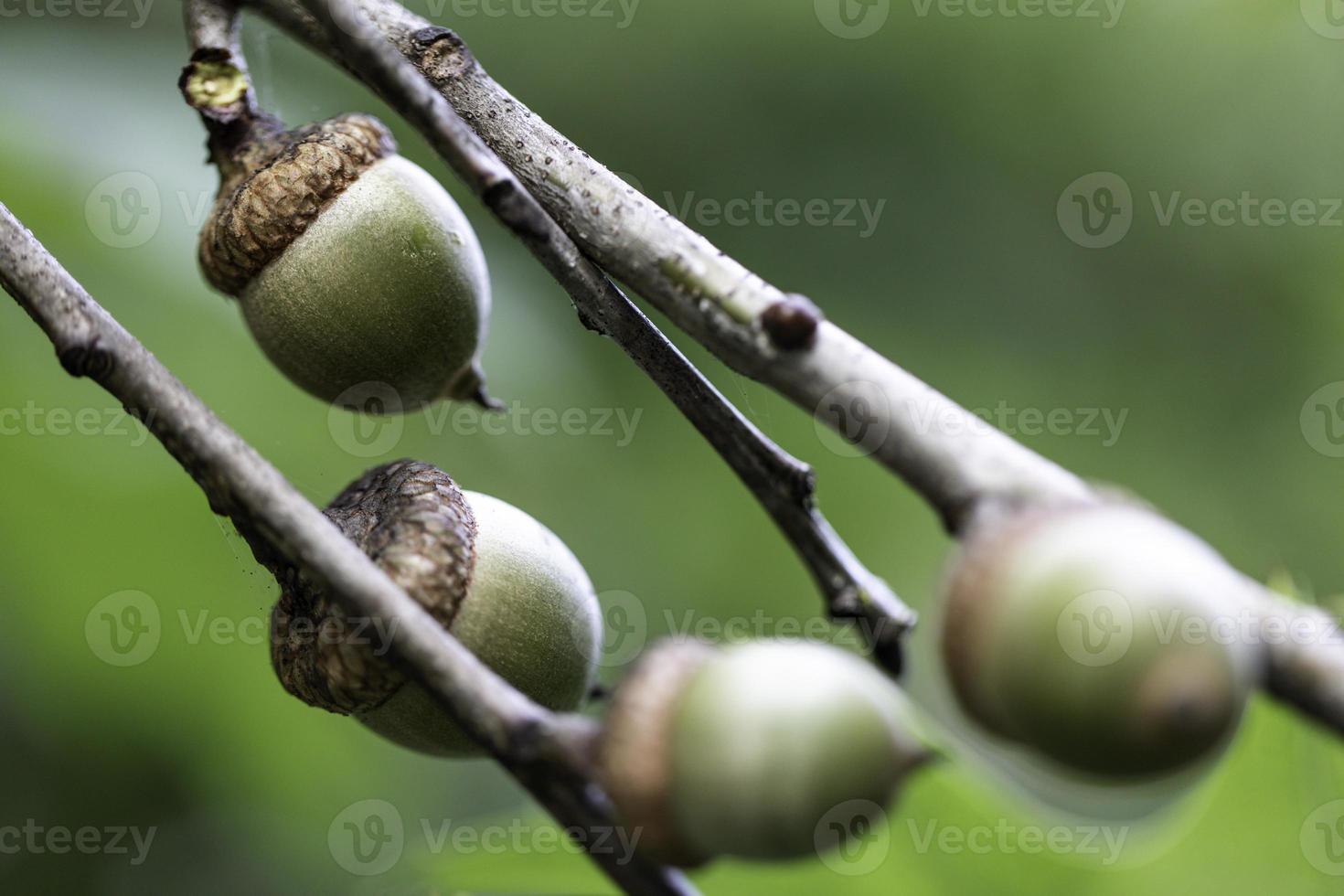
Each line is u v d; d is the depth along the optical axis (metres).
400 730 0.27
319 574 0.25
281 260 0.27
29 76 0.32
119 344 0.25
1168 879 0.27
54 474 0.32
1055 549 0.24
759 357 0.25
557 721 0.25
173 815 0.34
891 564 0.35
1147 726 0.24
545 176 0.26
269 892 0.34
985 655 0.24
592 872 0.28
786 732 0.24
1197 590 0.24
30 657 0.33
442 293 0.28
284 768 0.34
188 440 0.25
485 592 0.27
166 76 0.32
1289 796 0.27
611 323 0.26
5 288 0.26
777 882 0.28
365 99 0.34
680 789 0.24
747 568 0.34
